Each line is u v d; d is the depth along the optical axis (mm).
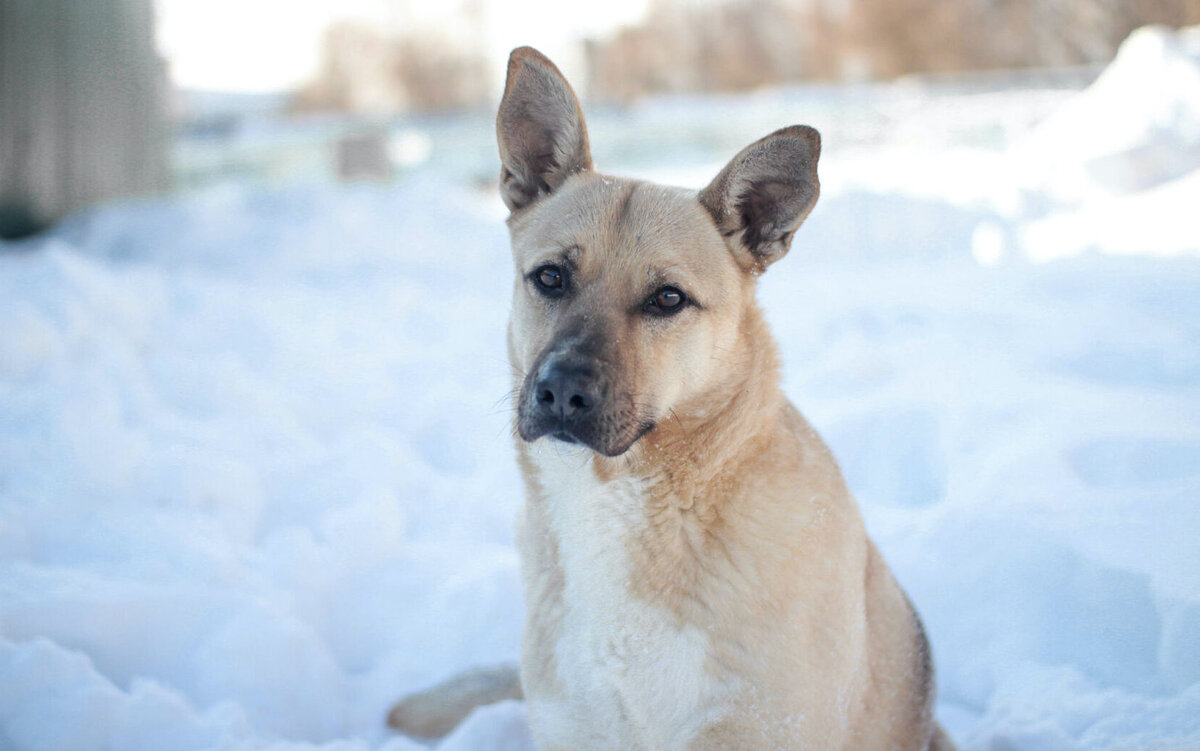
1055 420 4684
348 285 9172
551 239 2873
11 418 5059
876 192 10320
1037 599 3541
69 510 4215
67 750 2900
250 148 17172
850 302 7371
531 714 2789
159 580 3725
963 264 8461
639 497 2570
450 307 8383
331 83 31875
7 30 10508
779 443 2674
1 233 10711
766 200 2859
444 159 18094
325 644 3729
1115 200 8516
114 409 5156
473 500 4785
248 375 6105
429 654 3734
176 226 10078
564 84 3041
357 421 5844
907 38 28266
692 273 2721
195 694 3297
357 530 4273
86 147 11320
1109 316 6129
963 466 4520
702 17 32094
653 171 16062
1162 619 3160
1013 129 15211
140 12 11977
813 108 18891
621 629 2557
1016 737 2971
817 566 2502
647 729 2531
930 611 3732
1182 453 4113
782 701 2404
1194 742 2697
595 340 2600
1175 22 21938
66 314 6203
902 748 2871
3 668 3062
